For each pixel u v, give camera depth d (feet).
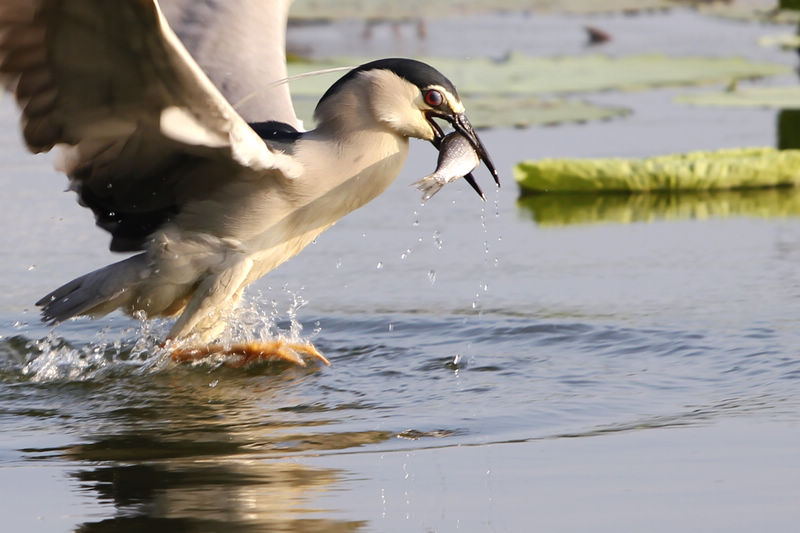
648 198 50.24
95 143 28.22
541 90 69.31
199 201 29.89
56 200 47.62
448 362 29.84
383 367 29.68
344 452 22.27
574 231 44.06
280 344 30.48
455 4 101.65
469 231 44.19
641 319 32.71
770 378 26.91
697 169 50.52
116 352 31.73
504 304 34.99
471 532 18.31
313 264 40.22
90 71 26.32
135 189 29.71
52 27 25.52
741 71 73.97
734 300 34.37
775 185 52.16
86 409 26.27
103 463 21.81
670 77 72.08
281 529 18.48
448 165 30.04
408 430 23.68
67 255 40.73
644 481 20.24
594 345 30.68
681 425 23.40
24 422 25.14
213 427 24.38
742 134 57.82
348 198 30.94
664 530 18.24
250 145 27.66
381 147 30.81
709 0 106.32
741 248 40.86
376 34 93.25
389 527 18.54
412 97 30.66
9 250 41.27
